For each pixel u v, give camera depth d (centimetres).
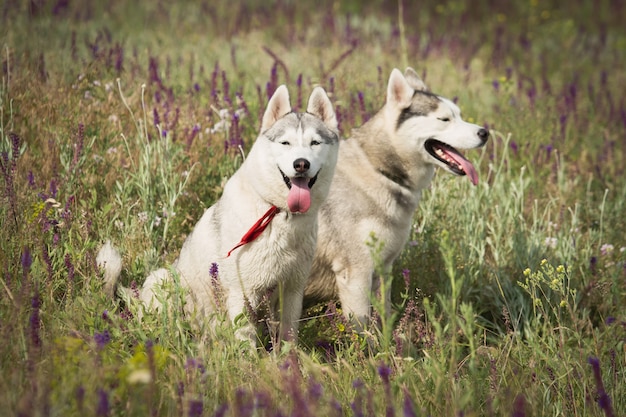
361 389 543
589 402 618
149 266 780
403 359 602
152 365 465
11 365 516
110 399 468
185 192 869
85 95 1012
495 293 870
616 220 1037
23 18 1445
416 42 1772
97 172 880
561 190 1091
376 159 795
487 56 1942
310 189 684
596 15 2498
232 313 692
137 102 1048
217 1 2128
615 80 1816
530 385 631
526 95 1517
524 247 923
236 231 674
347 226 782
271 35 1895
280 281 693
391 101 803
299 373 571
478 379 589
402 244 816
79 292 675
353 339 659
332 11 2172
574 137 1328
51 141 916
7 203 705
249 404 477
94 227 795
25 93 994
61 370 491
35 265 644
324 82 1174
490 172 1027
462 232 937
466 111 1398
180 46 1656
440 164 814
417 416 507
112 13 1869
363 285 787
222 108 1075
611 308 859
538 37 2227
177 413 485
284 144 665
